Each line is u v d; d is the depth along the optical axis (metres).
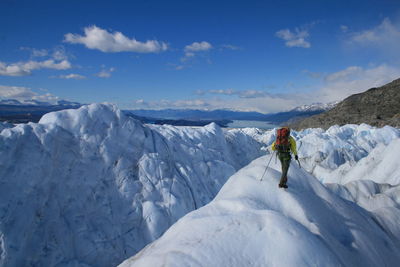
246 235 4.32
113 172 14.78
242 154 32.12
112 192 14.22
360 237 6.11
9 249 9.73
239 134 35.28
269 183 6.18
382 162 24.36
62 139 13.84
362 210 8.61
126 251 12.67
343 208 6.91
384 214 8.83
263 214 4.79
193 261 3.84
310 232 4.77
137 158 16.23
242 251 4.06
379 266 5.71
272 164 7.29
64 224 11.95
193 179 18.52
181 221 5.23
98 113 15.91
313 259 4.12
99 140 15.09
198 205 17.09
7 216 10.34
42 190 12.02
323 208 6.27
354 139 51.28
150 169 16.08
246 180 6.29
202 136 24.81
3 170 11.08
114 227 13.14
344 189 13.71
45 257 10.69
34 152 12.34
